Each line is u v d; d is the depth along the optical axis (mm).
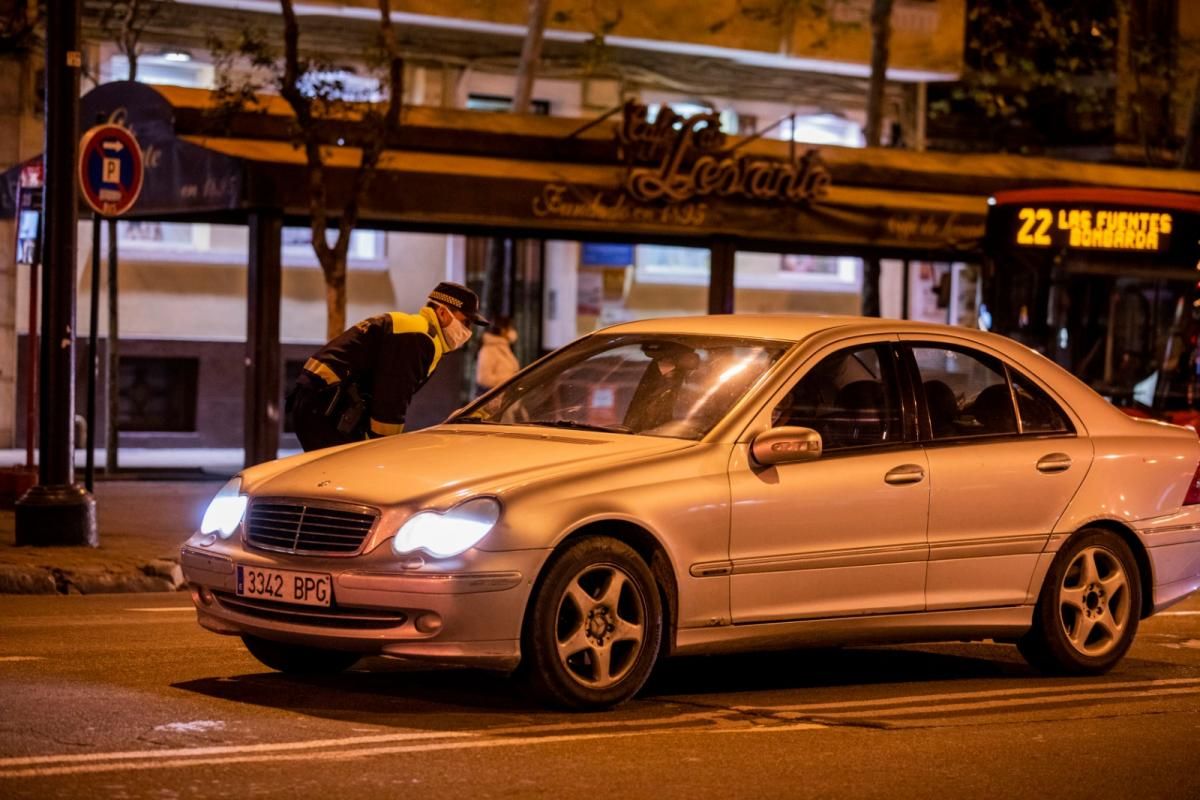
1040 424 10609
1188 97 35438
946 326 10508
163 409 28750
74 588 14008
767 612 9328
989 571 10188
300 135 20719
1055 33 31828
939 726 8969
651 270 32781
